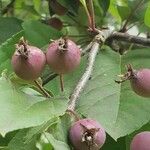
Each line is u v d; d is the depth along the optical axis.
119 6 0.41
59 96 0.25
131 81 0.27
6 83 0.25
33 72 0.25
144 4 0.41
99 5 0.41
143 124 0.29
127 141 0.30
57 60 0.26
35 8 0.48
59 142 0.23
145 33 0.43
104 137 0.23
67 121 0.24
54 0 0.40
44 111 0.24
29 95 0.25
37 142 0.23
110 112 0.29
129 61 0.35
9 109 0.23
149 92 0.27
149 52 0.36
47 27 0.37
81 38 0.40
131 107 0.30
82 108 0.29
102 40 0.33
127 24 0.41
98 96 0.30
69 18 0.43
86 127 0.23
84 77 0.29
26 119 0.23
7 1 0.47
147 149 0.24
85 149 0.23
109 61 0.35
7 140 0.26
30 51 0.25
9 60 0.32
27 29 0.37
